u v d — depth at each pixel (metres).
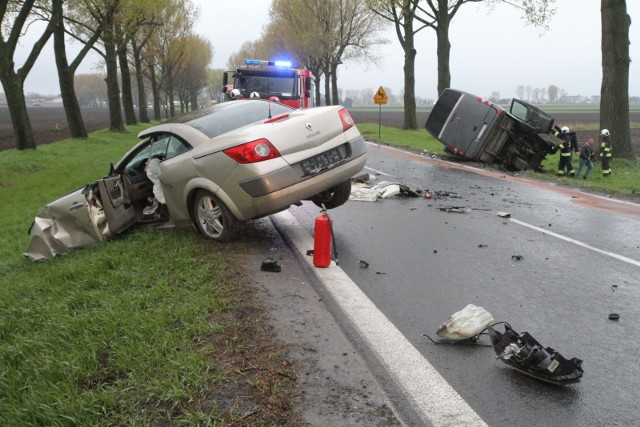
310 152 6.11
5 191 13.63
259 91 18.25
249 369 3.29
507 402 3.09
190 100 81.81
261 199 5.80
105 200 6.64
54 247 6.80
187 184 6.30
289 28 51.38
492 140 16.89
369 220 8.11
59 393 2.97
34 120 61.94
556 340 3.94
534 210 9.08
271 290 4.72
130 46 51.09
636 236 7.23
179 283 4.84
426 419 2.90
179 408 2.86
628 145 18.59
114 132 33.50
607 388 3.26
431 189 11.35
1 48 19.95
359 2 45.72
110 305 4.27
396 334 4.01
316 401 2.97
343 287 5.04
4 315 4.53
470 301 4.73
